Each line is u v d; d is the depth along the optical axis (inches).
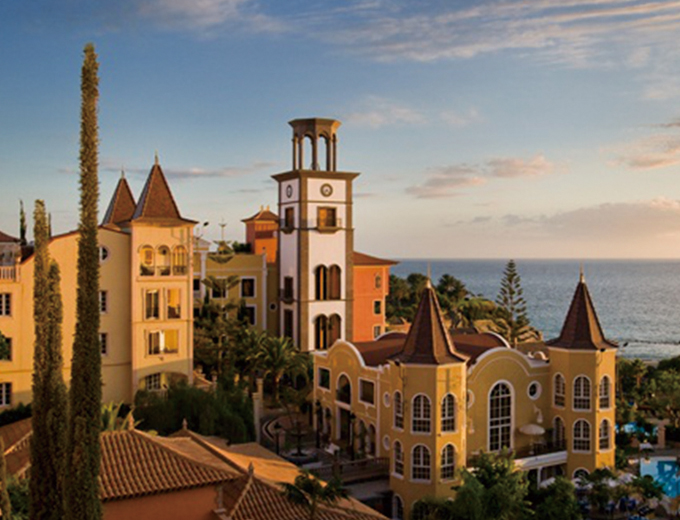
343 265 2672.2
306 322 2605.8
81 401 596.4
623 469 1893.5
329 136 2669.8
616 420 2209.6
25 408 1742.1
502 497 1228.5
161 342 1961.1
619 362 2824.8
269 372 2213.3
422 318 1624.0
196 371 2332.7
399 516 1583.4
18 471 1023.6
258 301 2746.1
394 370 1606.8
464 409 1595.7
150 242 1943.9
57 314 710.5
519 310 3339.1
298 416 2151.8
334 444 1867.6
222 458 1165.7
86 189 602.5
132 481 894.4
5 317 1771.7
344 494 993.5
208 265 2652.6
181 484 903.1
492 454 1465.3
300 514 1032.8
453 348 1619.1
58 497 681.6
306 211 2605.8
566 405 1777.8
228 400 1825.8
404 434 1566.2
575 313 1827.0
